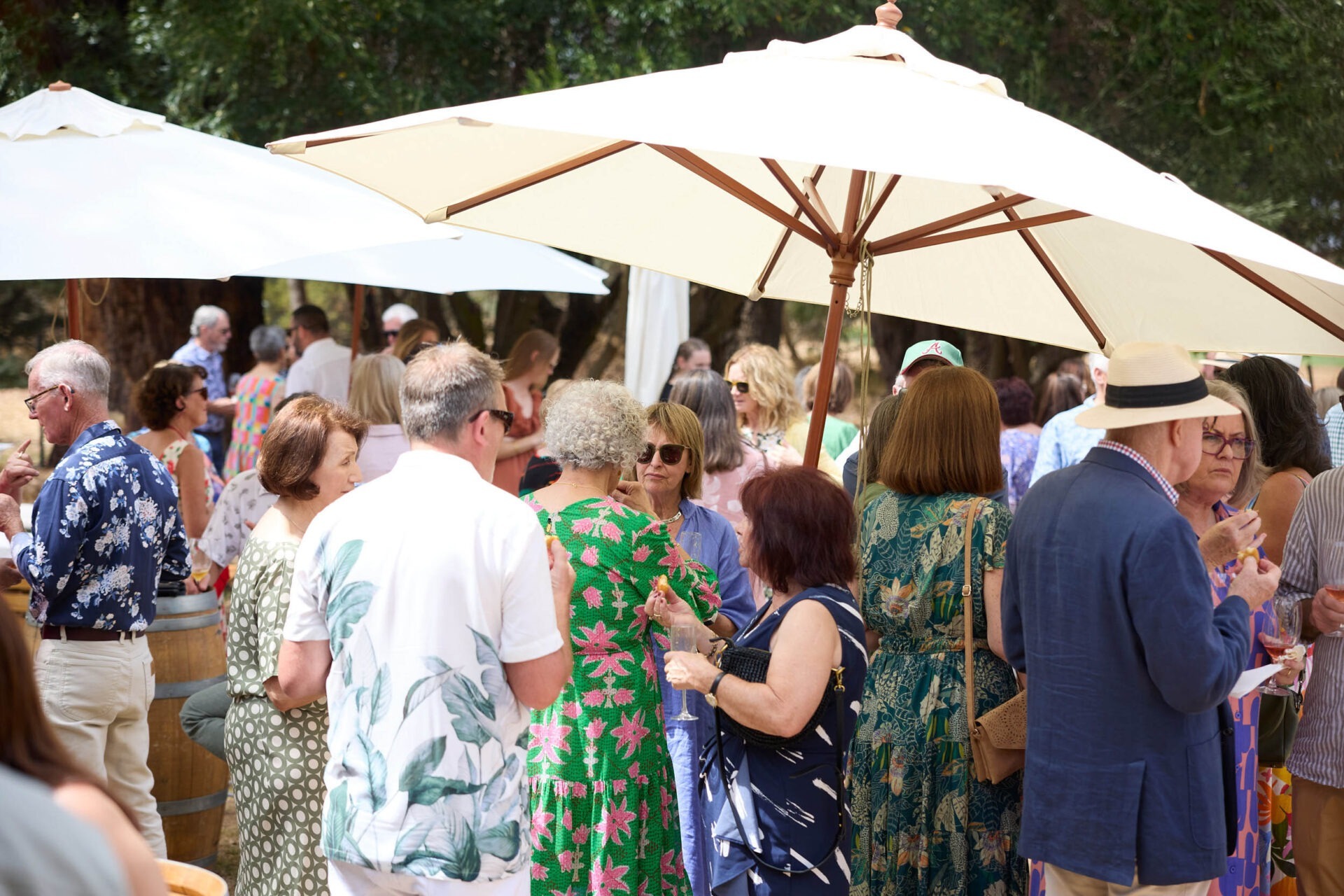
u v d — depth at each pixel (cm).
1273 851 352
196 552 498
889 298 399
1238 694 250
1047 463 563
